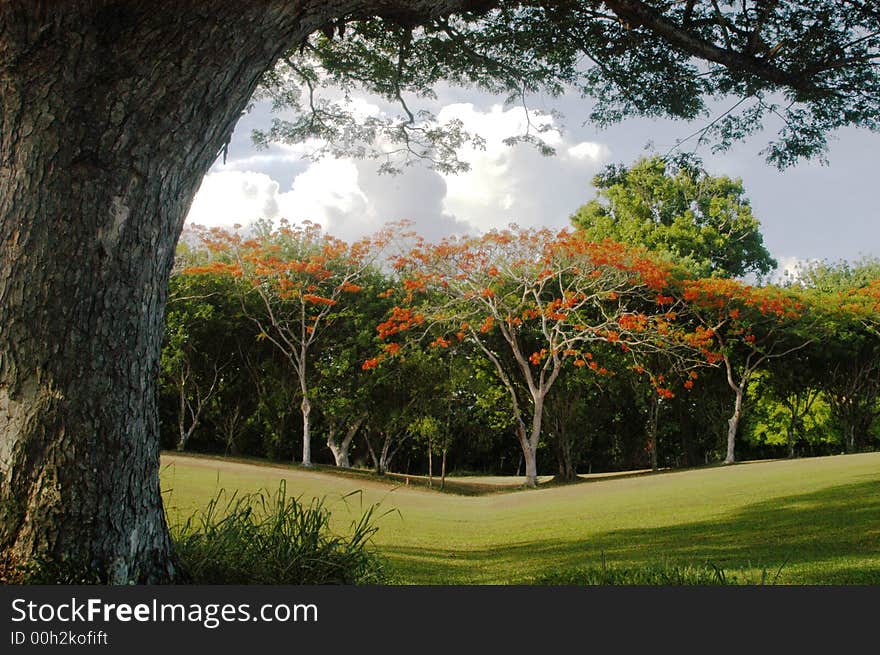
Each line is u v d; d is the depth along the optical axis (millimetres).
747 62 7980
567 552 9453
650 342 28016
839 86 8719
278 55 4426
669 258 33188
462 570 8055
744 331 29891
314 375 30234
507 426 32500
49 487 3959
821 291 35750
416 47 9859
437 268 27172
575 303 28062
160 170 4086
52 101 3855
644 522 12555
